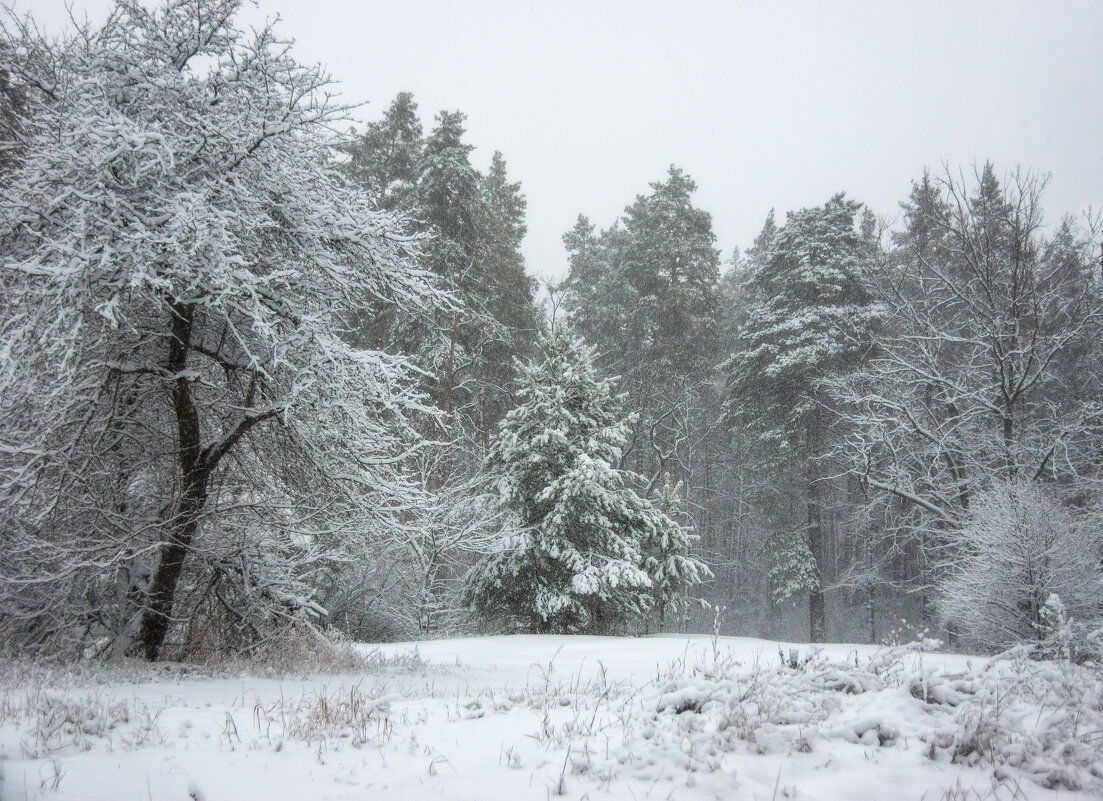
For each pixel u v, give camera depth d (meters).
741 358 33.78
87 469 9.59
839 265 31.70
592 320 41.69
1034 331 22.41
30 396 8.61
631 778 3.71
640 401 36.75
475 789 3.62
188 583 11.19
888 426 26.05
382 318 26.81
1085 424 22.78
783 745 4.10
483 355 30.98
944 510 23.28
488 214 29.94
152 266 8.72
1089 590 15.08
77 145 8.95
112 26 9.80
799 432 31.94
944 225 25.50
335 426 10.20
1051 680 5.11
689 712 4.81
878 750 4.04
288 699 6.90
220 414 11.37
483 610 23.27
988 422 25.28
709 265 38.47
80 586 9.57
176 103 9.70
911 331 27.66
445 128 27.92
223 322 10.73
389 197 28.84
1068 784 3.43
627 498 23.78
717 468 44.44
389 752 4.45
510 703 6.28
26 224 8.79
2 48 9.73
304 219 10.22
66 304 8.34
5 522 9.01
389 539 11.77
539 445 22.52
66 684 7.18
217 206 9.56
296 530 11.24
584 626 22.70
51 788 3.68
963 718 4.04
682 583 23.84
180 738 4.88
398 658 12.41
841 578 34.28
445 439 25.55
